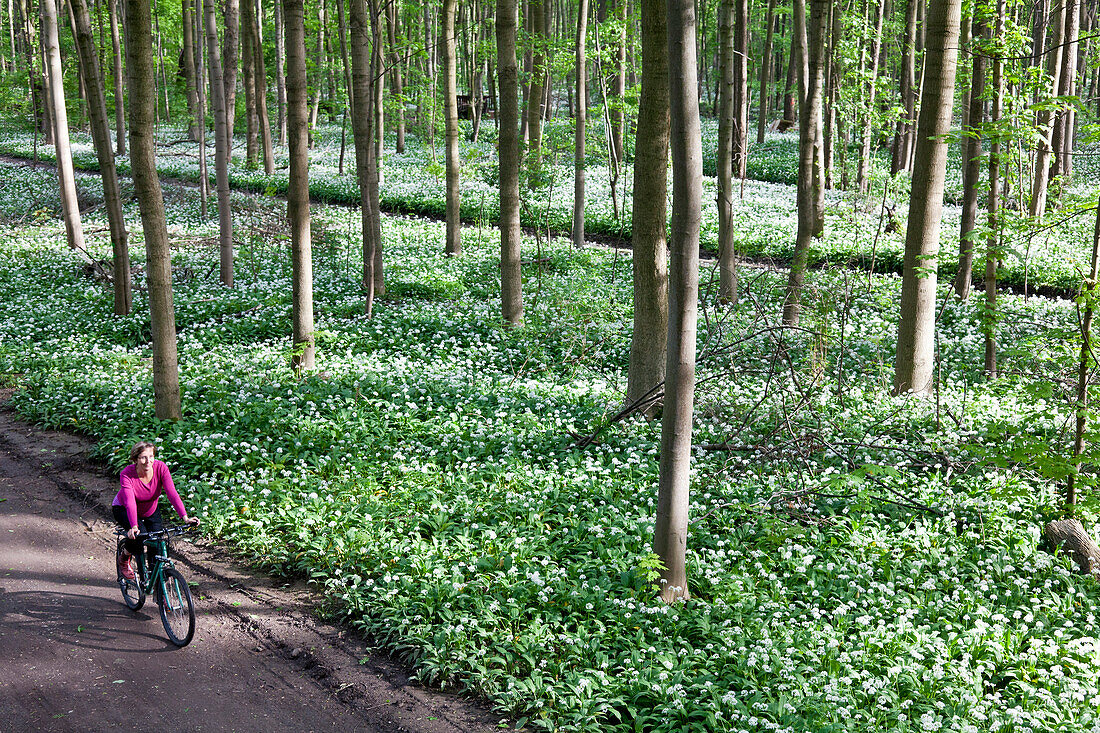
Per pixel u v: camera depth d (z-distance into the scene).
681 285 7.50
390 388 13.98
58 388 14.28
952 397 13.40
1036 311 17.34
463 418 12.68
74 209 24.72
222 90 20.64
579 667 7.34
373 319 18.38
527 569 8.62
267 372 14.63
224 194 20.92
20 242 25.89
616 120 30.86
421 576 8.62
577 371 15.16
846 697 6.57
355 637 8.09
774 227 26.97
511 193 16.97
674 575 8.16
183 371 14.93
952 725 6.26
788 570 8.81
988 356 14.21
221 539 9.97
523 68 37.94
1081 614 7.94
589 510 9.99
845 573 8.52
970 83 16.80
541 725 6.76
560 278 21.44
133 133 11.78
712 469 11.01
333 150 45.31
